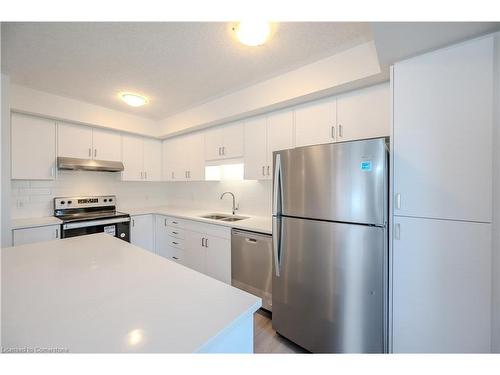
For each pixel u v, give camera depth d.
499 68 1.08
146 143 3.63
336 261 1.48
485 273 1.10
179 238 3.15
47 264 1.12
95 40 1.56
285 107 2.24
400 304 1.30
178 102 2.80
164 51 1.71
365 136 1.77
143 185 3.98
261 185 2.95
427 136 1.24
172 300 0.79
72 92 2.47
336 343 1.49
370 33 1.51
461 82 1.16
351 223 1.42
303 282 1.64
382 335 1.33
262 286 2.18
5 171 1.88
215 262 2.64
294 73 2.00
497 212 1.08
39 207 2.83
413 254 1.27
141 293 0.84
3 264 1.12
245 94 2.37
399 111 1.33
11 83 2.24
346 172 1.42
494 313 1.09
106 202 3.41
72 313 0.71
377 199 1.32
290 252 1.71
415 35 1.12
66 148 2.76
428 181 1.23
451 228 1.17
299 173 1.65
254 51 1.72
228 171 3.31
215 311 0.73
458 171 1.16
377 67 1.57
